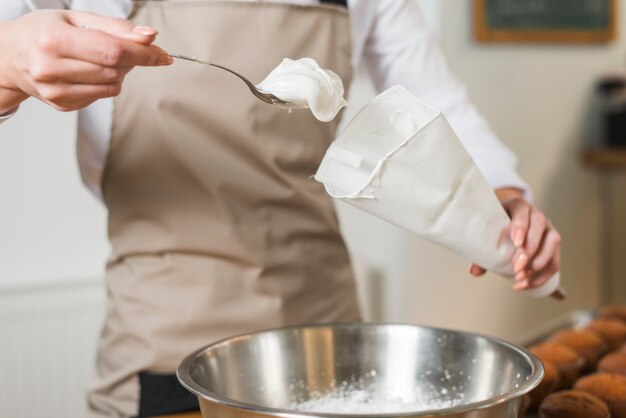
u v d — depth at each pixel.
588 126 3.35
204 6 1.17
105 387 1.23
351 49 1.31
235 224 1.20
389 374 0.96
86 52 0.75
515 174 1.30
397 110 0.86
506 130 3.04
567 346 1.29
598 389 1.10
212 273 1.20
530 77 3.10
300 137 1.22
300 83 0.85
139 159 1.19
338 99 0.88
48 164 2.33
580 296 3.42
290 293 1.24
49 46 0.75
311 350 0.96
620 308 1.55
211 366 0.87
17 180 2.29
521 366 0.85
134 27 0.79
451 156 0.86
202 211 1.20
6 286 2.29
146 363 1.19
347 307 1.30
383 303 2.80
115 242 1.24
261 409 0.68
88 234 2.41
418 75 1.40
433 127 0.83
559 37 3.15
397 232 2.74
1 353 2.17
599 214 3.44
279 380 0.94
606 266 3.50
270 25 1.19
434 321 2.86
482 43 2.92
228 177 1.19
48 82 0.78
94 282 2.35
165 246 1.20
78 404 2.29
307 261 1.25
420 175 0.85
